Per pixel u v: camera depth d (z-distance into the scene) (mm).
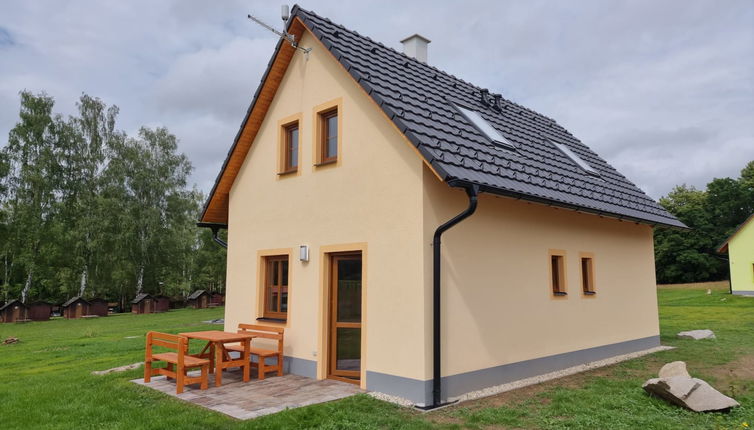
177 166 41281
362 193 7895
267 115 10148
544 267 9062
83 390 7738
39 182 34062
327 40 8469
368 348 7500
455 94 10531
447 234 7238
